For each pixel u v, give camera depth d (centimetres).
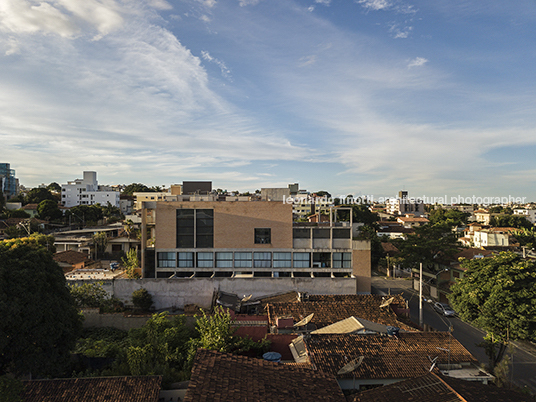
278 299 3838
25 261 2172
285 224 4519
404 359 1986
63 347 2283
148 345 2309
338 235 4588
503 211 16725
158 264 4491
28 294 2058
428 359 1997
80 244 6438
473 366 2034
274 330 2600
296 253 4534
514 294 2334
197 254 4503
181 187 8156
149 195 10644
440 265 5031
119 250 6500
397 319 3048
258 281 4084
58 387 1578
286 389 1374
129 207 14600
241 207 4506
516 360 2941
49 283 2273
